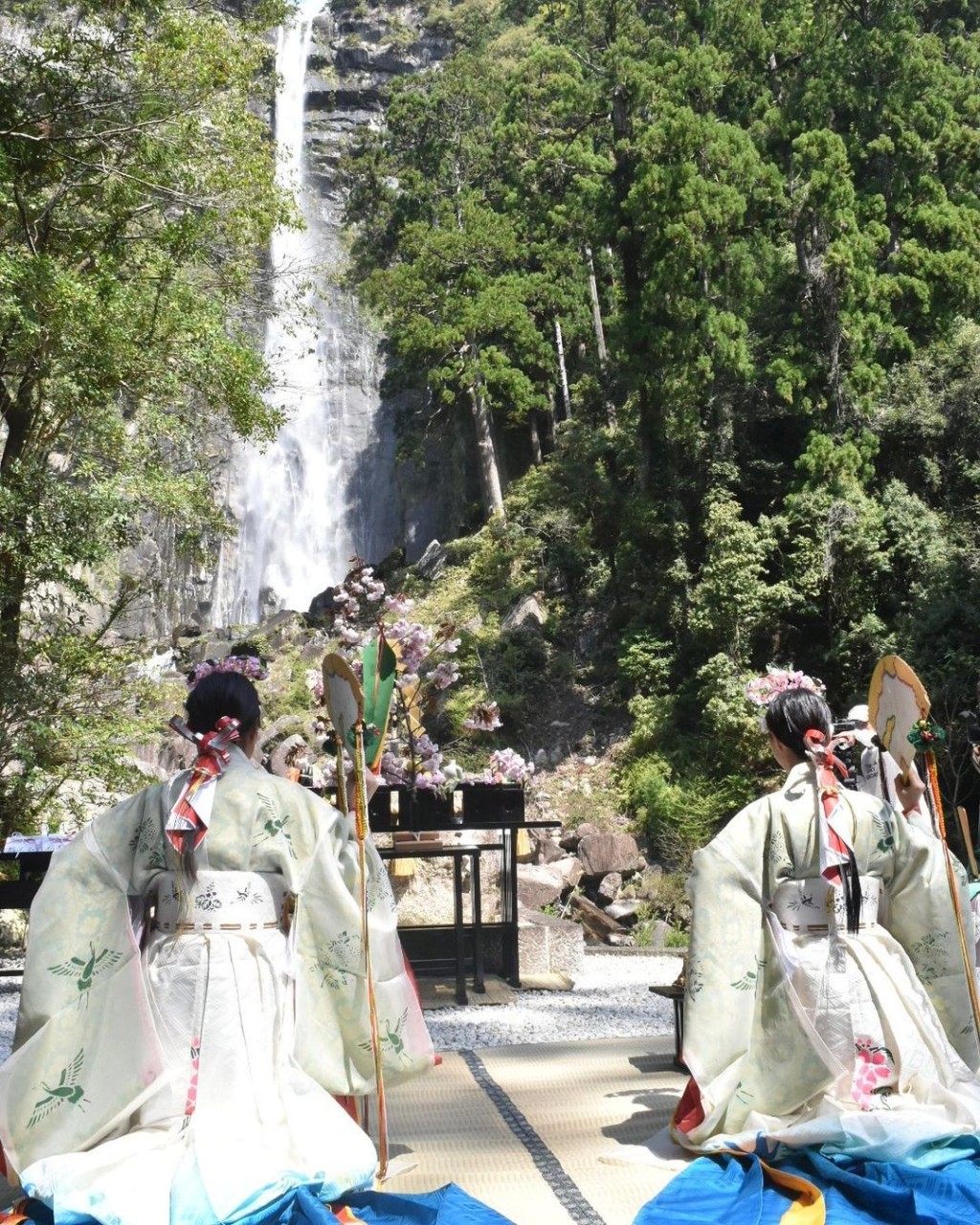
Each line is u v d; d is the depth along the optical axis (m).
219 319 12.04
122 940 3.30
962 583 18.20
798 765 3.68
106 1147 3.10
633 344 22.03
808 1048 3.39
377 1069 3.42
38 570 10.88
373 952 3.47
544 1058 5.25
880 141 23.06
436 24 48.31
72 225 12.58
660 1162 3.61
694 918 3.58
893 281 21.66
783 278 21.84
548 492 27.50
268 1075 3.20
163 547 30.84
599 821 19.78
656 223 21.33
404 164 33.88
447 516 34.78
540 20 30.64
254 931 3.29
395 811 7.06
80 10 12.49
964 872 3.78
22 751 10.71
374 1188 3.32
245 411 12.12
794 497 20.56
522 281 28.25
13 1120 3.16
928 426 20.72
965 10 29.78
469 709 23.30
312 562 36.75
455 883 7.00
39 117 11.73
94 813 11.89
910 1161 3.14
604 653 24.06
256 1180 2.94
